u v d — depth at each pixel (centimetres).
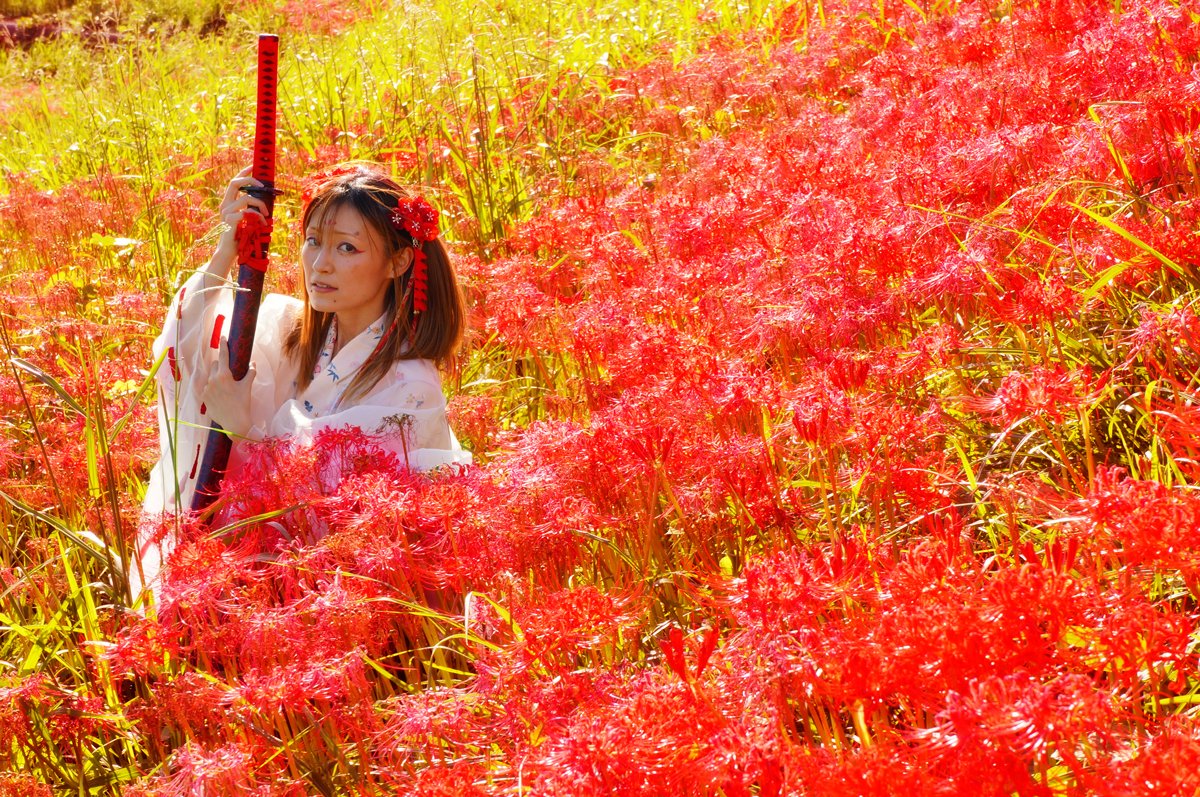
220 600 223
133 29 889
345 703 220
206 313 305
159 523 265
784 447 268
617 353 308
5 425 336
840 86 555
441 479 253
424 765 195
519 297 357
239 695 197
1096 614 162
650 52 765
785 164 408
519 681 194
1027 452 258
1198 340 231
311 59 866
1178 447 219
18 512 324
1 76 1280
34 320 420
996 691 142
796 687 173
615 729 156
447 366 353
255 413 326
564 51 755
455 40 720
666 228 401
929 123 400
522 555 235
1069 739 143
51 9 1588
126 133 760
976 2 555
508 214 532
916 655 155
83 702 227
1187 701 170
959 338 281
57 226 566
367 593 224
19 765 225
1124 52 356
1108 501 167
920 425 231
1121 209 306
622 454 249
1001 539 233
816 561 178
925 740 149
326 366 322
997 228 307
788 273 333
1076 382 213
